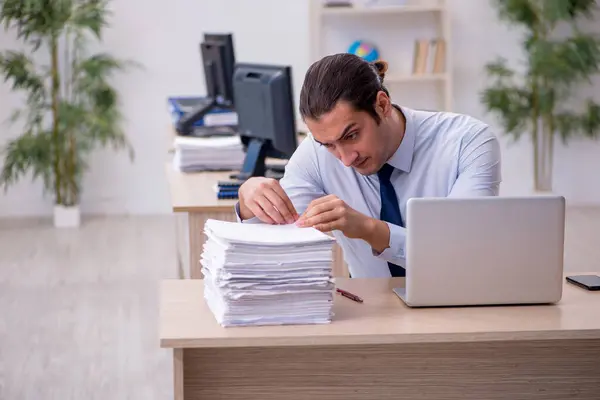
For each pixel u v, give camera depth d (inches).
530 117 300.0
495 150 106.0
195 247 148.5
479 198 88.7
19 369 173.0
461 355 93.7
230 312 83.4
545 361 94.5
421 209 88.3
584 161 316.2
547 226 90.0
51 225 296.4
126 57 303.7
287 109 159.9
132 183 310.8
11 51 285.0
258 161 168.2
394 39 311.4
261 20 306.7
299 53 309.4
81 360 178.4
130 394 161.5
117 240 278.1
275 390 92.5
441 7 299.9
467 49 312.2
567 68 286.5
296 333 82.1
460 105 315.9
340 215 94.2
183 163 178.4
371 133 93.5
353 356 92.7
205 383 91.7
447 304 90.5
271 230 90.4
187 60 306.0
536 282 90.9
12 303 215.2
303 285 84.2
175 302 91.9
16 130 302.0
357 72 91.7
